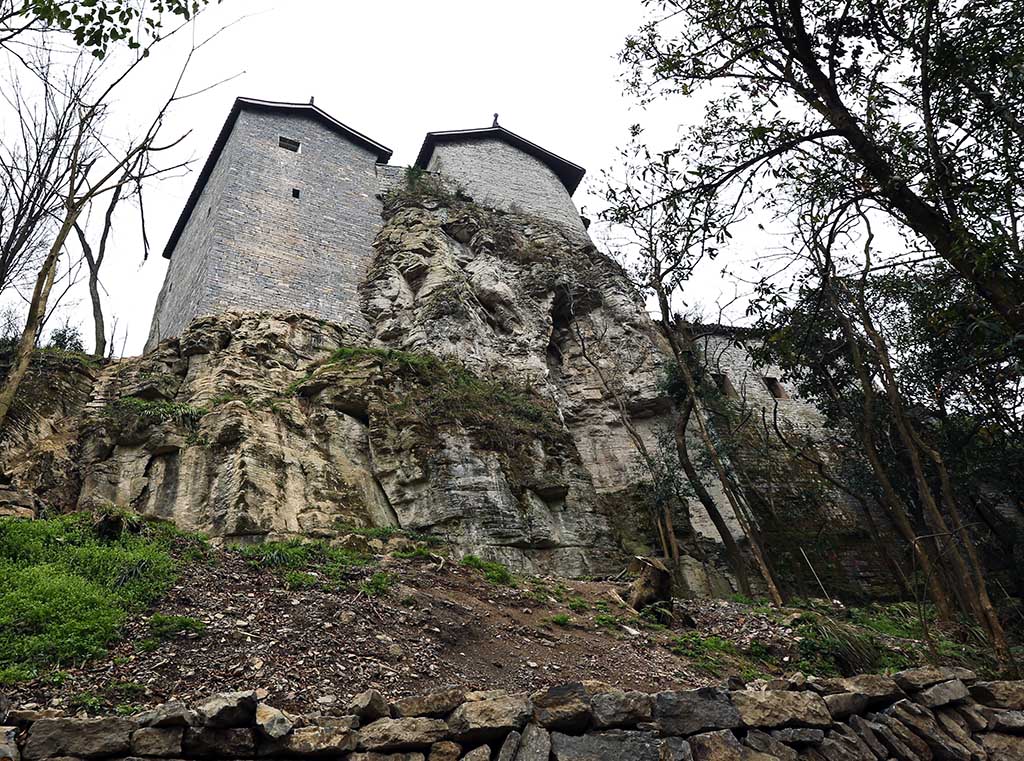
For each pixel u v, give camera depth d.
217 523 12.48
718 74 10.05
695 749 4.81
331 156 26.38
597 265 25.14
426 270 22.30
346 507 13.90
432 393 16.70
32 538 7.47
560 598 10.60
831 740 5.29
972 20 8.58
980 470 16.86
